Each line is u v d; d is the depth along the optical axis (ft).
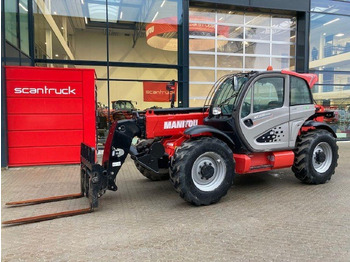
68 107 24.04
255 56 38.27
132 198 15.56
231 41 37.11
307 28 37.70
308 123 18.44
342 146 34.99
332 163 18.29
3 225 11.89
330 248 9.85
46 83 23.44
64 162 24.20
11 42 23.82
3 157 22.59
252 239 10.53
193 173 14.01
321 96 38.96
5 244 10.27
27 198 15.48
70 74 23.89
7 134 22.93
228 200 14.98
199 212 13.28
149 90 33.45
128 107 32.55
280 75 16.46
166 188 17.52
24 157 23.39
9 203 14.29
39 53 30.83
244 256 9.34
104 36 32.32
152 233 11.06
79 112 24.29
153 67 33.40
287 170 22.09
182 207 13.99
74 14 31.78
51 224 12.02
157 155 15.15
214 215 12.87
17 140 23.17
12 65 23.90
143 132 15.30
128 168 23.44
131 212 13.38
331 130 19.10
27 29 28.55
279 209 13.58
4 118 22.52
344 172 21.33
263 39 38.45
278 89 16.51
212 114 16.43
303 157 17.12
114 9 32.45
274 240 10.44
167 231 11.23
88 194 14.69
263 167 16.21
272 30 38.68
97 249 9.85
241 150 15.62
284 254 9.46
